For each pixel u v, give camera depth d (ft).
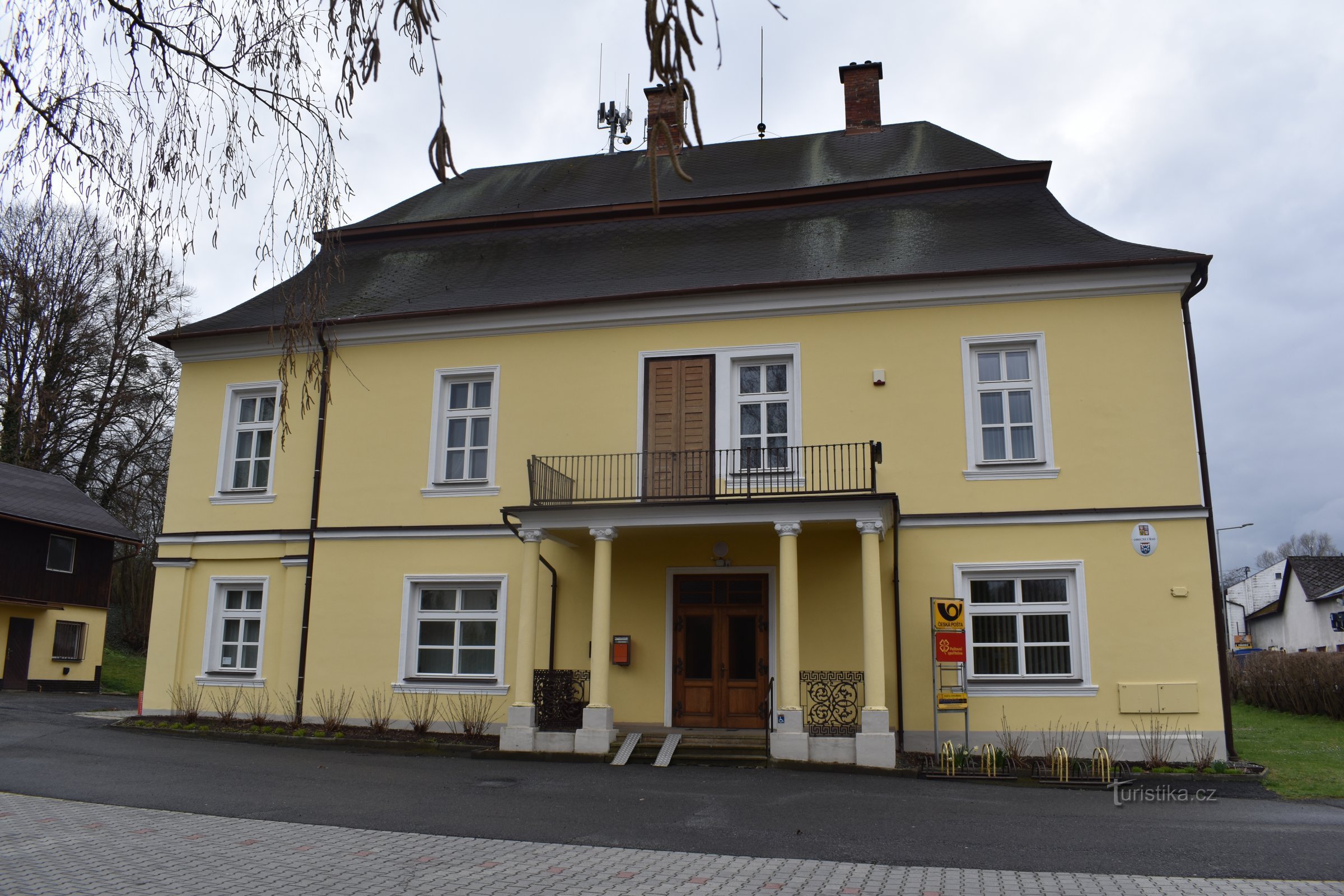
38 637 84.02
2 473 87.97
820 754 39.93
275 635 52.31
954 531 45.34
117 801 30.99
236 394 56.03
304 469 53.52
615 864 23.81
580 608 48.80
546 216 60.34
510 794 33.50
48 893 20.15
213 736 47.57
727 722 46.55
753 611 47.37
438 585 50.60
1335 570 153.17
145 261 19.03
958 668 43.60
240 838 26.02
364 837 26.50
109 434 95.20
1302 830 28.40
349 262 61.77
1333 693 60.70
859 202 56.24
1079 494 44.47
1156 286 45.29
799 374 48.11
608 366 50.52
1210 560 42.91
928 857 24.89
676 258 54.75
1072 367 45.52
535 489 47.44
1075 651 43.55
